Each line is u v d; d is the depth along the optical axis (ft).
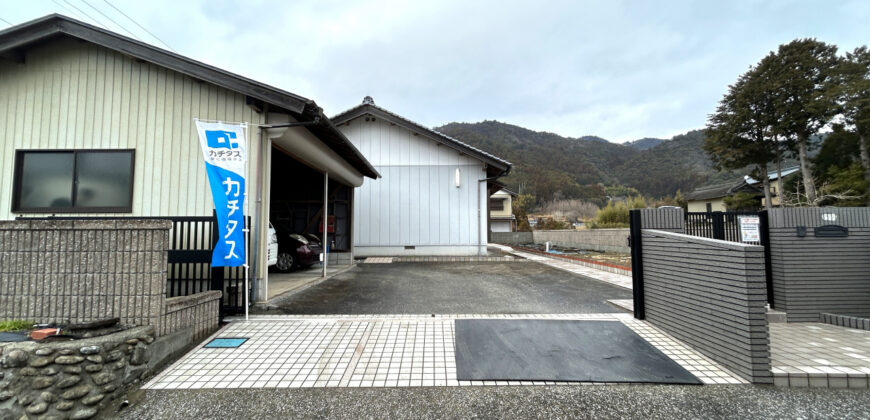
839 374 8.23
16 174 15.16
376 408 7.29
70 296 8.96
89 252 9.04
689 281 10.51
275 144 16.49
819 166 61.05
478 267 28.37
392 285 19.83
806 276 13.02
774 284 13.44
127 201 15.01
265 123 15.07
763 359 8.26
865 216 13.35
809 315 12.84
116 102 15.30
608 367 9.05
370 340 10.82
